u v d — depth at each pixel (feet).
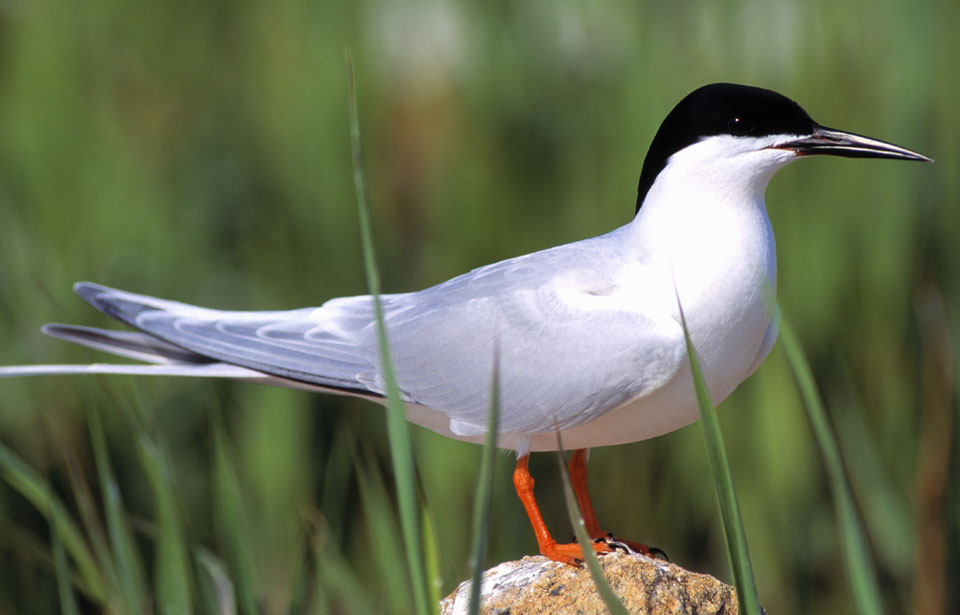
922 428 25.05
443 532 24.12
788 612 24.93
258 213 27.37
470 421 17.58
